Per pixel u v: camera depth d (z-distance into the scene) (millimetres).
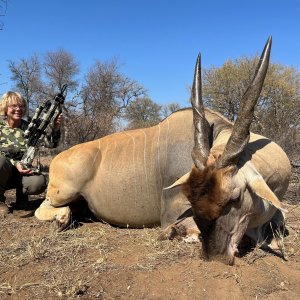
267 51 1747
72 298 1588
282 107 9219
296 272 1810
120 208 2510
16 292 1644
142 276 1740
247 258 1885
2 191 2832
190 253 1926
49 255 1981
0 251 2031
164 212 2332
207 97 11953
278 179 2102
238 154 1702
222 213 1739
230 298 1584
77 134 7191
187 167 2250
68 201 2619
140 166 2443
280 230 2297
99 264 1860
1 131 2900
